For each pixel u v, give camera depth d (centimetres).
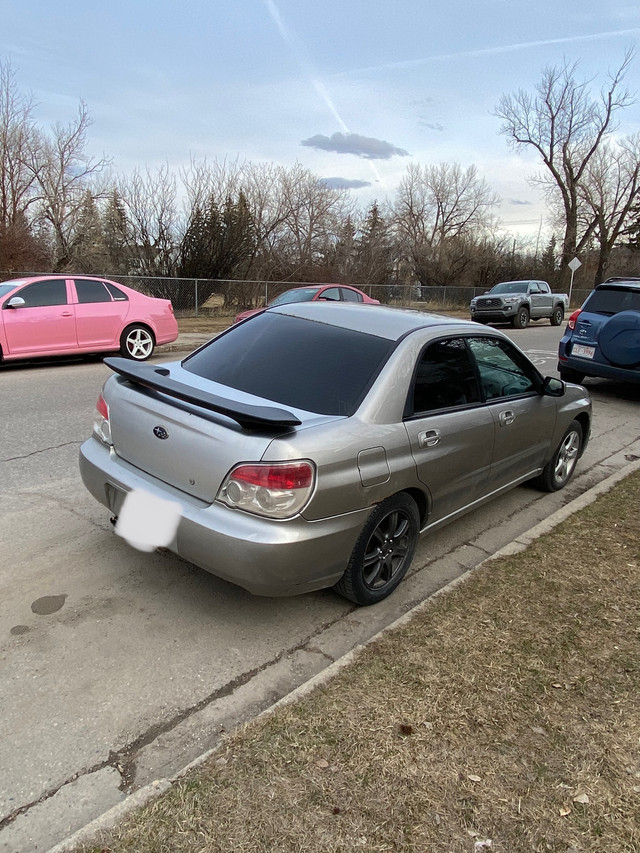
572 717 237
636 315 859
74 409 718
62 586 327
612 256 4859
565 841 184
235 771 204
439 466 335
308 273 2906
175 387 284
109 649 278
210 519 265
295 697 242
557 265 4359
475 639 286
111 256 2636
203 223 2503
